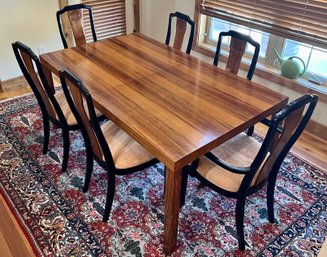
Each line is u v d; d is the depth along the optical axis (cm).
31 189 218
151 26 412
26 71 207
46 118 233
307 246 184
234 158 183
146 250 180
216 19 336
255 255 179
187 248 182
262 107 179
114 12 392
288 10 264
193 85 200
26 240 184
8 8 307
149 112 171
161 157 146
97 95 185
